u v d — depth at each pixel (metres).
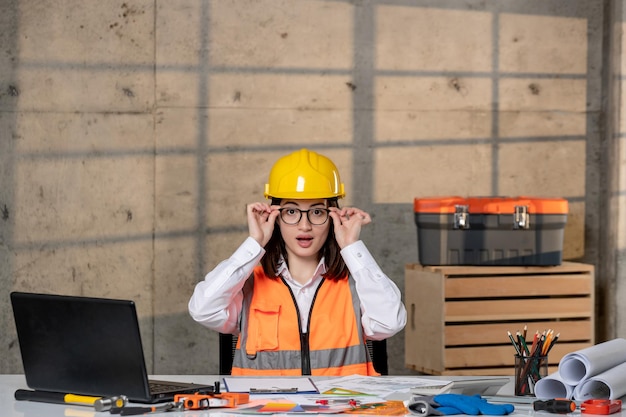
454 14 5.96
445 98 5.96
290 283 3.29
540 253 5.16
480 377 2.70
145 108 5.70
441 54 5.95
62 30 5.62
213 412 2.31
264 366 3.15
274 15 5.79
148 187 5.71
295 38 5.81
